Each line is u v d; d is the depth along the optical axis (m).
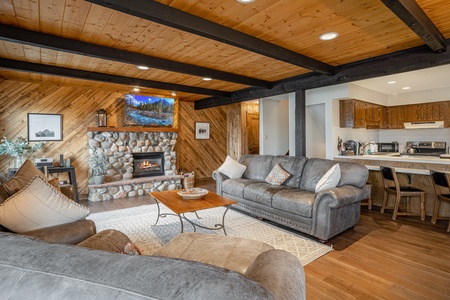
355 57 3.39
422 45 2.95
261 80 4.67
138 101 5.86
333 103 5.24
